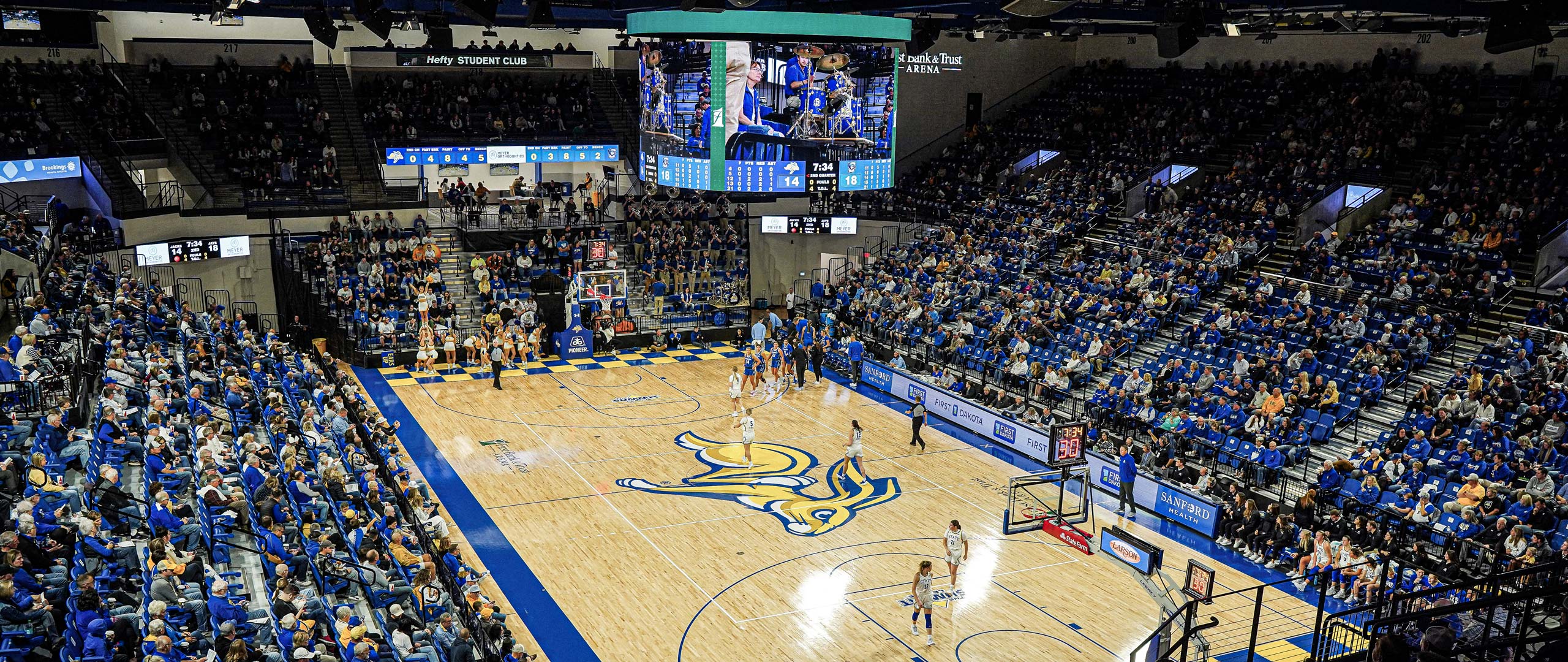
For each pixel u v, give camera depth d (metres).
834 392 36.47
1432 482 23.92
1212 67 47.78
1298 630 20.19
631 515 25.47
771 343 37.22
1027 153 48.41
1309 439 26.88
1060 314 35.12
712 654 19.17
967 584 22.03
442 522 22.92
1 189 37.75
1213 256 36.00
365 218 42.62
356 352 38.22
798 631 20.05
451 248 44.31
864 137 31.30
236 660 14.00
